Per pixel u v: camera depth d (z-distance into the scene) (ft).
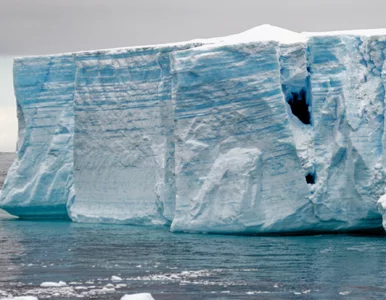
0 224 430.20
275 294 261.65
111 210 408.87
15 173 443.32
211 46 360.28
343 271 288.51
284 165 347.97
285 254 315.78
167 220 387.14
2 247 344.49
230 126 355.36
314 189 347.97
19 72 441.68
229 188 352.49
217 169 355.15
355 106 353.31
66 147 432.25
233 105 354.95
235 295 260.62
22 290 266.36
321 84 356.79
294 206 346.74
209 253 319.88
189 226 362.33
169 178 378.32
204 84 358.84
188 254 319.06
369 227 356.18
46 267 300.61
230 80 354.95
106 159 408.05
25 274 289.33
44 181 434.71
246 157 350.64
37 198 436.35
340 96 352.90
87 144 412.77
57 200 434.30
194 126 361.10
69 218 447.01
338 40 357.00
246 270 291.17
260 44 351.87
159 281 277.23
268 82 351.05
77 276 285.64
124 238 361.10
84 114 412.16
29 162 440.45
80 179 417.28
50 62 437.58
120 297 258.16
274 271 289.33
